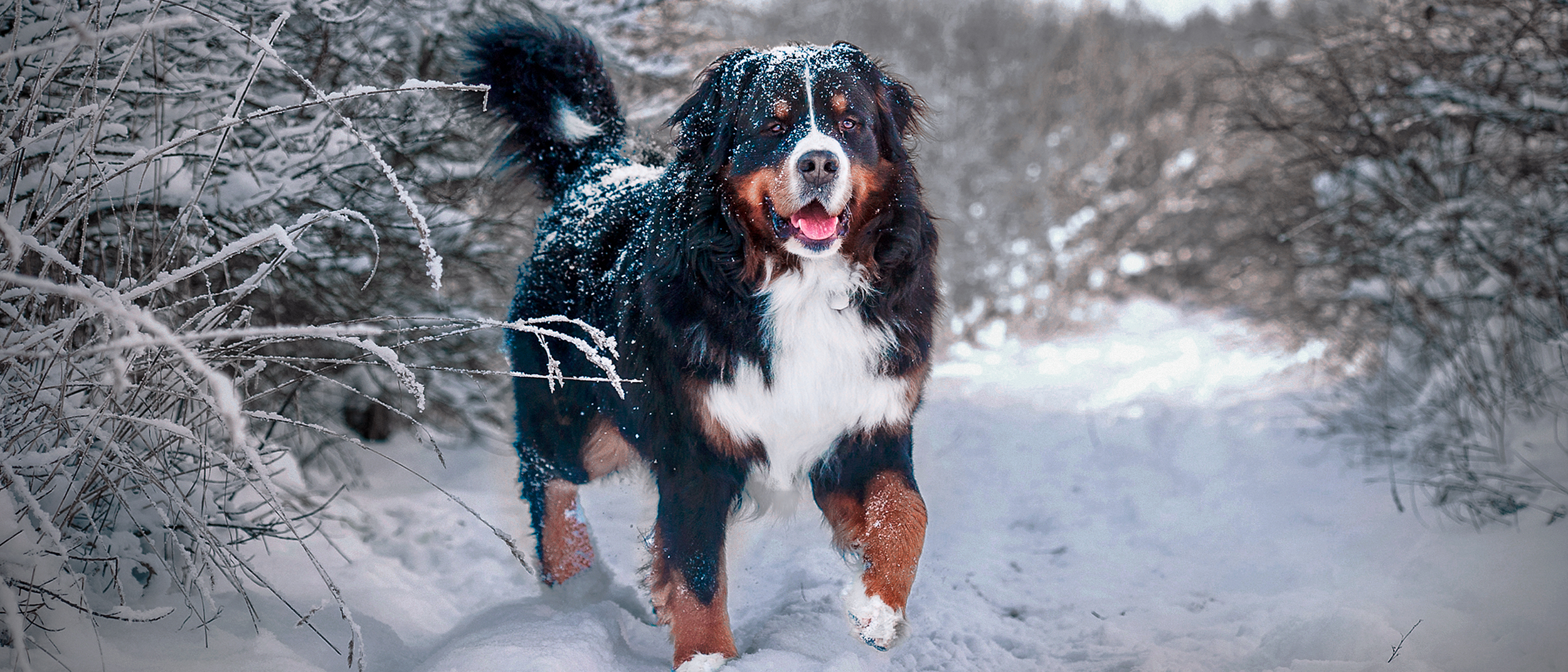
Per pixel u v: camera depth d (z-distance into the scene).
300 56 4.06
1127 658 3.10
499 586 3.79
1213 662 3.04
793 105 2.94
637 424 3.19
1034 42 14.48
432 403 5.81
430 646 3.12
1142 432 6.09
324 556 3.61
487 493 4.89
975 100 13.17
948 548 4.34
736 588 3.76
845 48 3.16
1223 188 8.53
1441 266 5.66
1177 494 5.05
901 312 3.11
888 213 3.08
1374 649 2.88
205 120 3.49
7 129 2.45
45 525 2.16
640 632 3.36
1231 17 9.67
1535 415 4.55
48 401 2.46
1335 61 6.17
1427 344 5.37
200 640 2.69
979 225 11.76
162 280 2.31
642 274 3.20
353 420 5.76
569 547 3.73
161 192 3.25
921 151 3.49
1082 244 11.66
